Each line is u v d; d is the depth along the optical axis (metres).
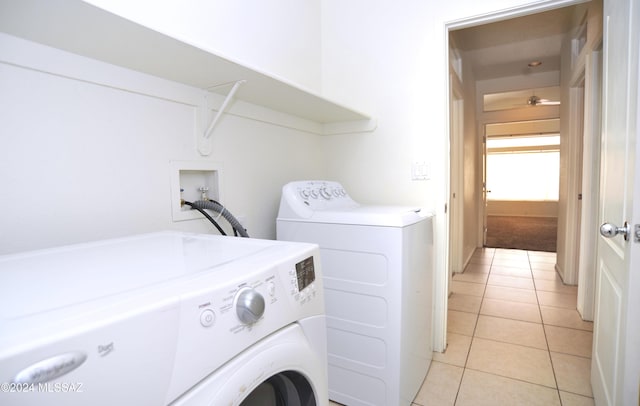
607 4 1.44
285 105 1.75
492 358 1.95
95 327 0.43
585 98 2.49
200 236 1.04
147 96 1.22
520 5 1.73
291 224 1.66
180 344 0.52
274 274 0.72
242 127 1.66
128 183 1.16
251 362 0.64
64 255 0.79
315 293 0.86
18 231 0.90
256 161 1.75
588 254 2.44
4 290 0.55
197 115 1.40
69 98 1.00
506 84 4.66
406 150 2.09
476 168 4.79
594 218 2.41
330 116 2.06
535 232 6.55
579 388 1.66
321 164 2.35
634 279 1.05
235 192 1.62
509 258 4.36
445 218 2.00
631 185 1.07
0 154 0.86
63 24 0.81
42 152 0.94
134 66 1.12
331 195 1.85
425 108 2.02
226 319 0.59
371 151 2.19
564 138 3.42
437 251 2.02
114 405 0.44
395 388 1.42
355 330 1.51
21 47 0.88
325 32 2.32
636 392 1.07
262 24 1.76
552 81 4.39
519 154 9.27
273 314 0.70
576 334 2.22
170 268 0.68
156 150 1.25
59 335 0.40
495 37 3.25
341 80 2.27
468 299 2.90
